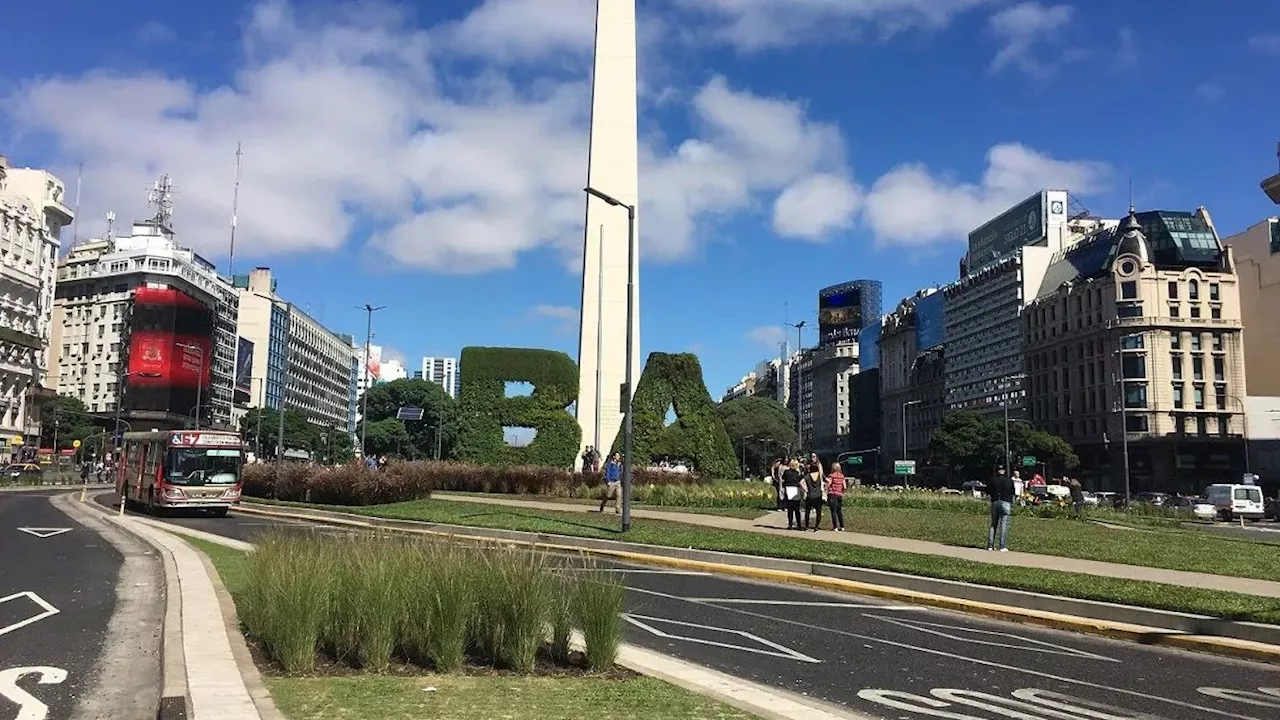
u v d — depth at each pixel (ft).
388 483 113.60
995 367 414.00
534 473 126.62
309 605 26.58
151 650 31.86
